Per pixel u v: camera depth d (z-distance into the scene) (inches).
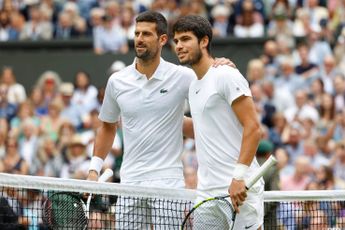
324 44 1350.9
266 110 1218.0
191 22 591.5
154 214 623.5
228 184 588.7
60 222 594.6
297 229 720.3
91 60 1435.8
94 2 1517.0
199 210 597.3
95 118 1180.5
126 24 1457.9
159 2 1457.9
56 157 1114.7
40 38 1485.0
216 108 589.3
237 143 590.6
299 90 1273.4
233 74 583.8
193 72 635.5
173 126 634.2
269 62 1337.4
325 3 1449.3
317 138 1142.3
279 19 1393.9
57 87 1343.5
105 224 645.3
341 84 1253.7
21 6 1528.1
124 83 637.9
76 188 594.9
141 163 632.4
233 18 1445.6
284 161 1035.3
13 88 1368.1
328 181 991.6
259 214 596.4
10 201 736.3
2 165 1119.6
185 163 1060.5
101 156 658.2
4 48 1469.0
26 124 1204.5
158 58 634.8
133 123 634.8
